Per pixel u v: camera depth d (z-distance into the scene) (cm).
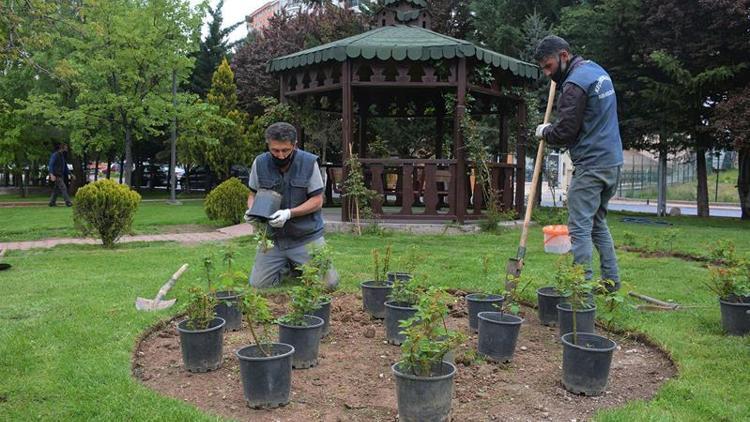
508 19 1639
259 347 286
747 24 1219
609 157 420
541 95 1415
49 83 1822
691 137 1423
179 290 490
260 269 488
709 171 3042
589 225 427
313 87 970
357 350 360
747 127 1186
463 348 360
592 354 286
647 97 1351
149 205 1644
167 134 2222
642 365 336
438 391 249
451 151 1314
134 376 312
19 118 1923
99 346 347
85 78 1686
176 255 694
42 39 1115
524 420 261
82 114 1666
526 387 300
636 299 470
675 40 1316
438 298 274
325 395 290
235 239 877
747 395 281
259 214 442
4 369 312
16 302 452
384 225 923
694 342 362
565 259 391
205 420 253
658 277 566
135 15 1656
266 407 273
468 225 930
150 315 411
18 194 2312
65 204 1661
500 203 1005
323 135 1631
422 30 1009
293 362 326
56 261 659
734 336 375
